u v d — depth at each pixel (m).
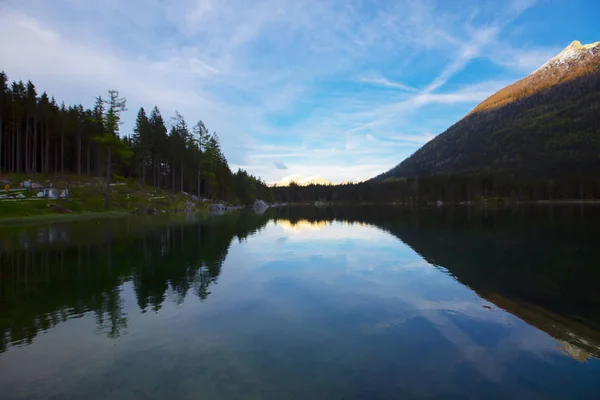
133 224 35.75
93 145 76.25
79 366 6.68
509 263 17.12
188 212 62.75
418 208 99.31
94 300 10.94
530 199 127.56
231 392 5.73
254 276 14.27
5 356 7.11
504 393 5.81
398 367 6.67
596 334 8.39
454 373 6.47
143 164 76.06
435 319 9.37
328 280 13.68
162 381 6.09
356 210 92.19
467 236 28.36
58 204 44.19
